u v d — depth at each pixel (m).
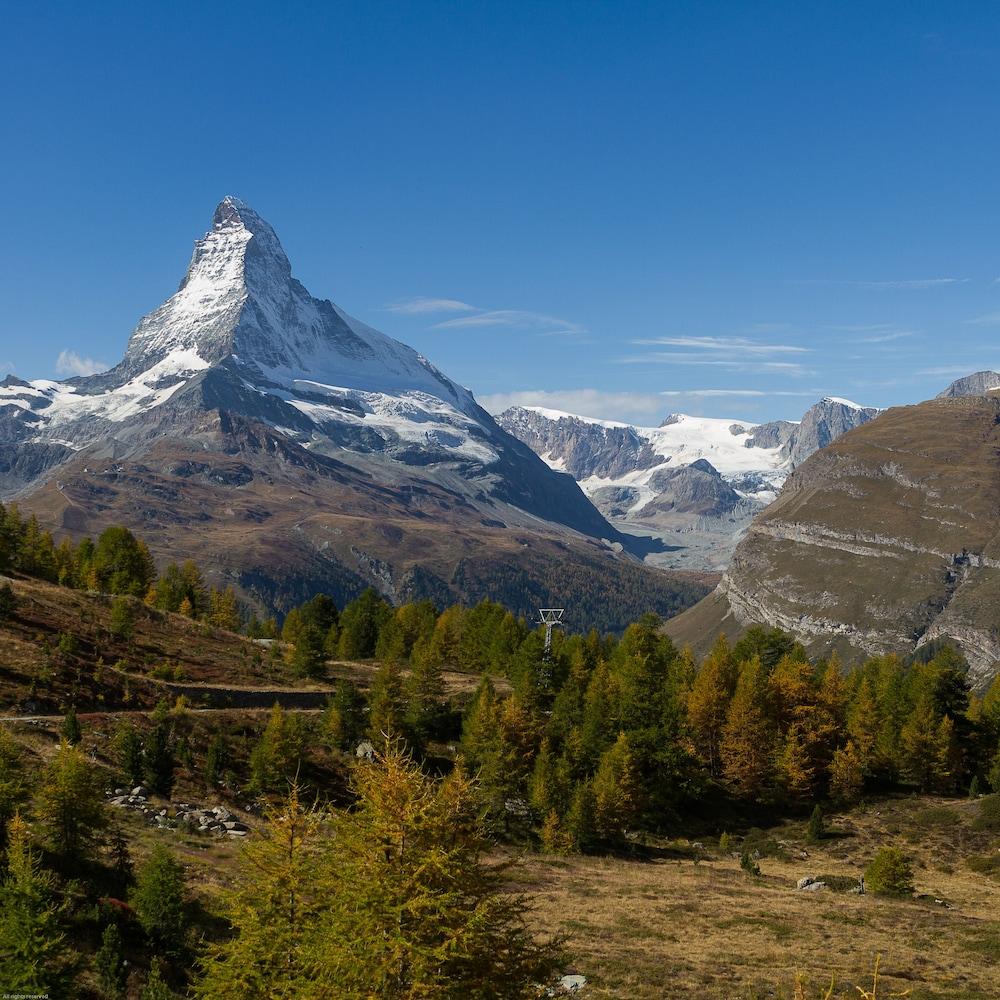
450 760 107.00
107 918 43.06
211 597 176.00
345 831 24.70
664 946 53.53
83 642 109.75
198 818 72.38
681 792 105.00
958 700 121.88
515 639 147.50
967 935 58.56
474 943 22.75
